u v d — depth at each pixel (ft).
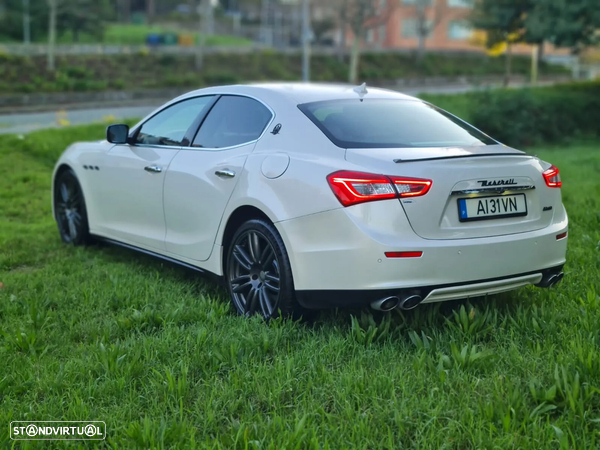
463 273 11.45
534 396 9.20
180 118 16.31
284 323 12.29
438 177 11.42
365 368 10.57
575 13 75.05
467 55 216.13
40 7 181.98
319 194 11.75
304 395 9.68
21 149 44.83
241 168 13.52
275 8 303.48
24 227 23.40
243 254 13.43
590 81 97.71
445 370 10.09
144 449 8.45
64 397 9.96
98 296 14.73
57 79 131.13
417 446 8.28
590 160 42.19
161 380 10.18
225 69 168.45
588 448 8.13
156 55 164.55
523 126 72.69
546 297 13.58
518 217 12.27
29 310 13.42
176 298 14.40
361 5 164.45
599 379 9.59
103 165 18.17
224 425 9.20
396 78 182.09
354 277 11.32
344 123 13.07
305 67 125.39
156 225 16.28
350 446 8.39
